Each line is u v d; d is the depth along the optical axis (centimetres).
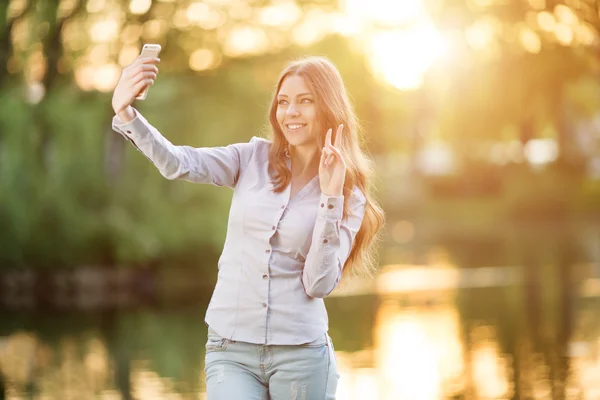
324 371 394
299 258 389
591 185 3353
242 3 1988
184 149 392
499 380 841
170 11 1911
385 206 3716
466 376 861
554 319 1189
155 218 1812
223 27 1977
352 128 404
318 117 395
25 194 1750
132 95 371
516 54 1183
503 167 3819
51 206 1748
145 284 1812
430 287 1595
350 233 397
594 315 1212
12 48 1862
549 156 3534
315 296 384
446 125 3894
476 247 2317
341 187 376
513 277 1694
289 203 390
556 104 3027
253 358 390
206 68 1956
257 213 388
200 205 1852
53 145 1762
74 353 1072
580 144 3369
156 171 1822
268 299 387
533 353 967
